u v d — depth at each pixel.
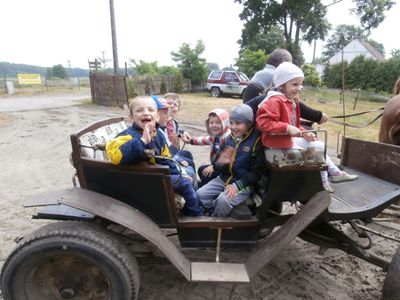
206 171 3.36
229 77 22.09
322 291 3.05
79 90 33.41
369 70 27.86
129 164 2.56
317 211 2.59
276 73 2.82
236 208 2.90
